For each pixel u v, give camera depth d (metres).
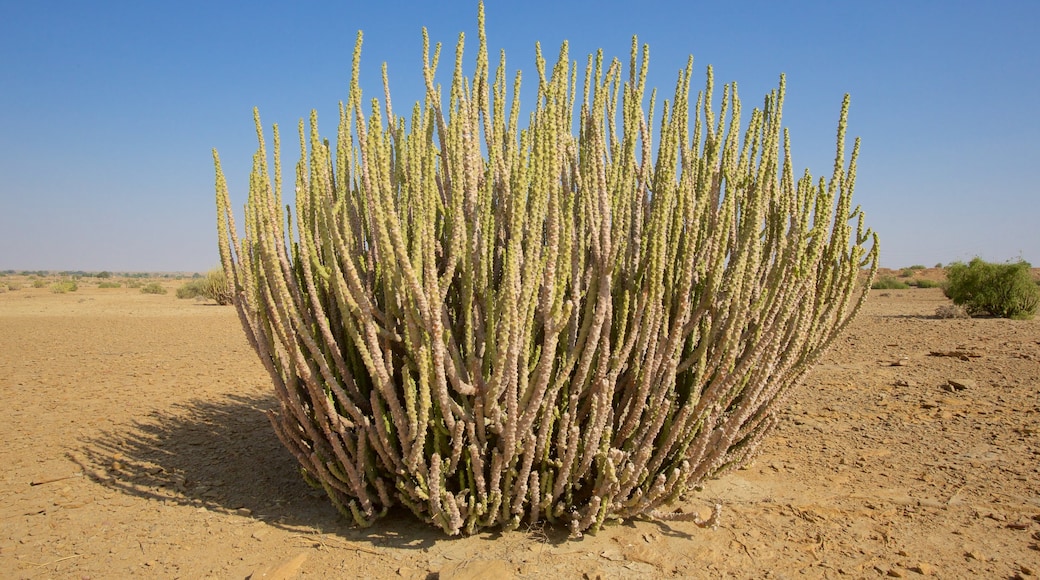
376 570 3.13
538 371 2.97
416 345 3.05
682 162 3.61
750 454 4.16
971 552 3.37
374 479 3.51
